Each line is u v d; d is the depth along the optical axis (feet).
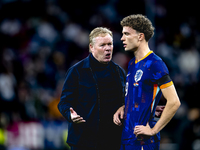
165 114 38.52
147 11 123.95
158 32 144.66
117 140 43.91
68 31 136.87
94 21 142.20
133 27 40.11
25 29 136.98
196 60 143.13
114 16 146.30
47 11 142.31
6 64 114.21
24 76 111.96
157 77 38.68
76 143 42.98
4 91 96.32
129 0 146.72
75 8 146.82
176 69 130.62
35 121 88.89
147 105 39.32
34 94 96.53
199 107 94.22
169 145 90.27
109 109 43.70
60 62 122.01
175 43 148.46
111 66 45.14
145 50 40.60
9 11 144.25
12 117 86.94
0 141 82.99
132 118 39.86
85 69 43.78
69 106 42.24
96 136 42.68
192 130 79.25
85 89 43.27
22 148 84.74
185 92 97.76
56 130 89.76
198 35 159.63
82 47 134.92
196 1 159.33
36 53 123.34
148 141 39.50
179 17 155.74
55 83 113.50
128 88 41.09
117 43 134.31
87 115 42.93
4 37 133.49
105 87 43.70
